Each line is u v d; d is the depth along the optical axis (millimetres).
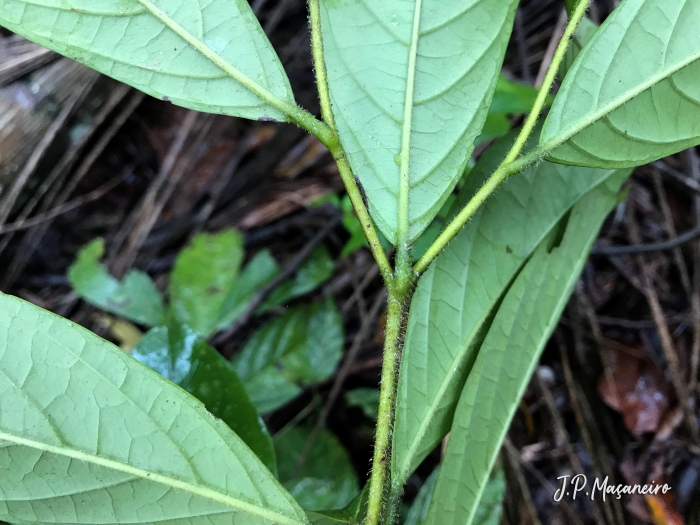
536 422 270
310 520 134
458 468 141
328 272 296
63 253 334
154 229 334
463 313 144
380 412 119
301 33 349
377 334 291
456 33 122
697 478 244
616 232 283
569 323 274
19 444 114
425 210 120
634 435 257
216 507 120
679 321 270
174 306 279
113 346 116
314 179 331
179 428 118
